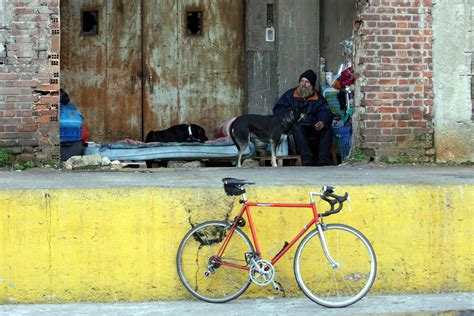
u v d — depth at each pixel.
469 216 15.55
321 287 14.92
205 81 25.03
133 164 21.09
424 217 15.42
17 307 14.41
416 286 15.42
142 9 24.78
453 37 20.38
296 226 15.02
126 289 14.80
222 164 22.72
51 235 14.66
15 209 14.59
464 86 20.45
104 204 14.73
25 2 18.94
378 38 20.16
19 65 19.00
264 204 14.43
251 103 24.56
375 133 20.23
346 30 24.80
